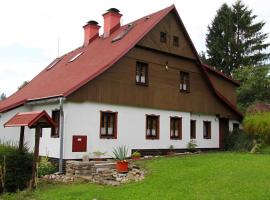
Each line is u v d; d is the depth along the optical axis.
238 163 15.12
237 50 42.88
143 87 20.20
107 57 19.41
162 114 21.14
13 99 24.09
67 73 21.38
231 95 28.84
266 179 11.84
